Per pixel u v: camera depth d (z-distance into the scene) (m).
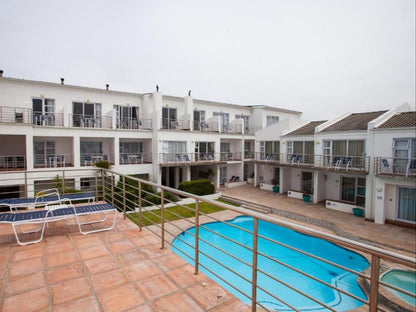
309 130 22.31
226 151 28.67
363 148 17.12
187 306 2.80
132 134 20.69
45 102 18.61
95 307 2.77
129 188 17.28
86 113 20.17
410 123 15.15
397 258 1.48
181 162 21.75
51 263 3.83
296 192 21.39
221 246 12.23
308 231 2.03
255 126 30.97
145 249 4.39
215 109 27.95
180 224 14.15
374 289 1.62
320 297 8.23
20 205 5.89
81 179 18.39
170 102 24.30
